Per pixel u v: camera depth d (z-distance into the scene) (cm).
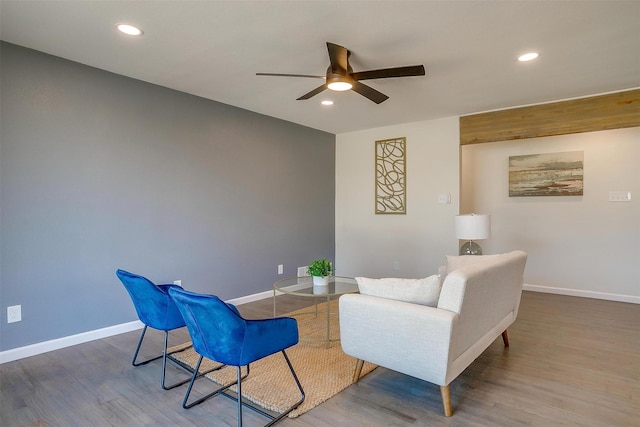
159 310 241
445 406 207
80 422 203
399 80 346
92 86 319
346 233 588
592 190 477
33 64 286
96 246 324
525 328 355
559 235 500
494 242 551
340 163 593
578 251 488
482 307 233
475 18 237
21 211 282
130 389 239
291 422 203
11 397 228
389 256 541
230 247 439
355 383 247
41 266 293
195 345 207
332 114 474
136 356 272
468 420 204
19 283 282
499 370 264
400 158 528
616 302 452
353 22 241
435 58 297
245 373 260
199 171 404
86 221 317
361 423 202
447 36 260
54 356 289
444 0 216
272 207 492
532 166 516
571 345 311
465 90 375
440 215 493
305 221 543
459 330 207
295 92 386
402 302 219
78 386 242
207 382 249
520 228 530
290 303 455
